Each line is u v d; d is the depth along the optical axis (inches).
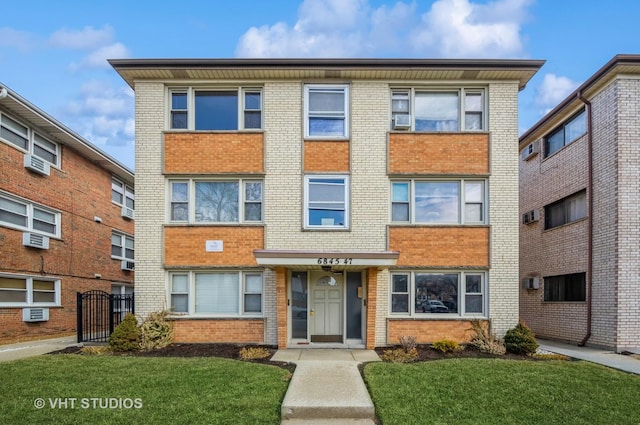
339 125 449.4
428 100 454.3
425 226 435.2
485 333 410.3
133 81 447.2
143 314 427.8
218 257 432.1
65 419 215.6
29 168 514.0
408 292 434.0
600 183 459.2
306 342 426.3
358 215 436.8
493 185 437.7
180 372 298.8
